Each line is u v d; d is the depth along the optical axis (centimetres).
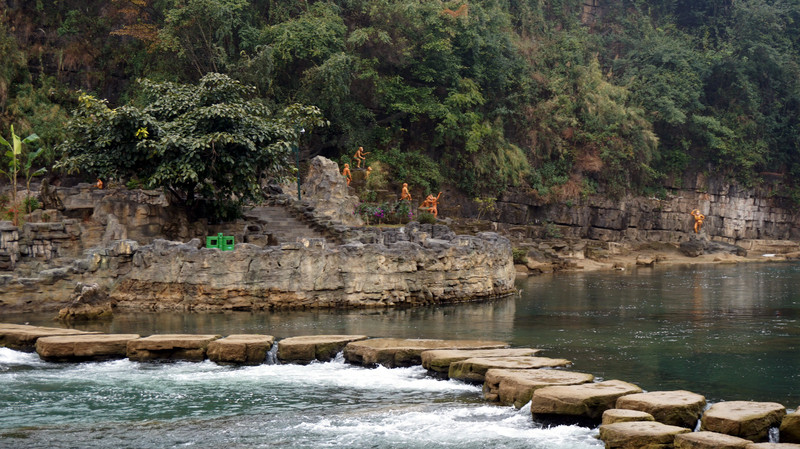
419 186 5641
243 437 1333
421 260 2930
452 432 1333
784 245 7500
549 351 1931
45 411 1485
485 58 6247
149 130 2973
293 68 5294
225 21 4950
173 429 1376
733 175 7975
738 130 8044
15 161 3388
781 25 8700
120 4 5409
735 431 1195
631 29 8575
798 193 8469
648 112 7531
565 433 1306
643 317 2645
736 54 8375
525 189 6356
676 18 8975
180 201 3197
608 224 6869
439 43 5612
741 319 2605
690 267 5731
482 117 6162
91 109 3016
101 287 2694
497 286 3325
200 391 1620
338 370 1789
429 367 1730
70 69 5359
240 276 2681
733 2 8831
